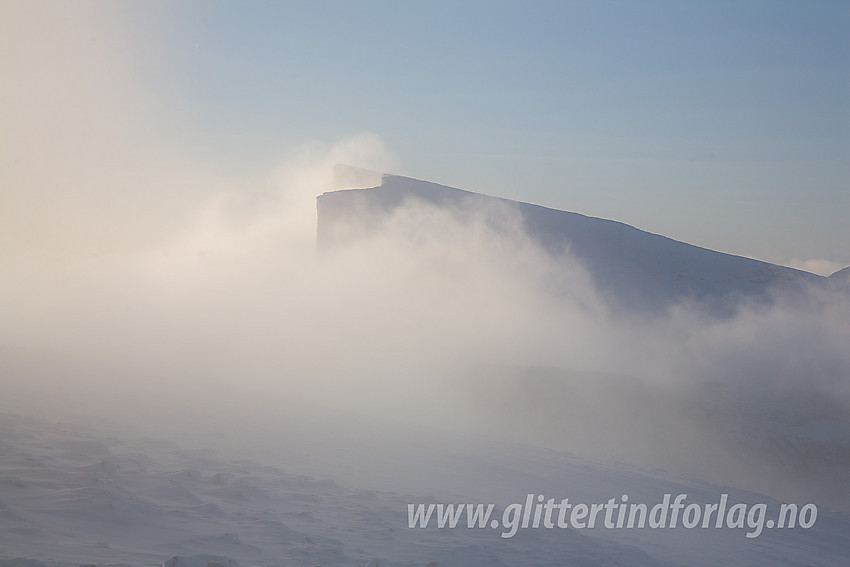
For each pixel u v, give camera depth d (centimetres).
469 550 679
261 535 655
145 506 673
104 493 672
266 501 809
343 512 807
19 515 599
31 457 807
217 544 605
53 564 484
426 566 600
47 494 668
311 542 646
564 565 665
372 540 692
